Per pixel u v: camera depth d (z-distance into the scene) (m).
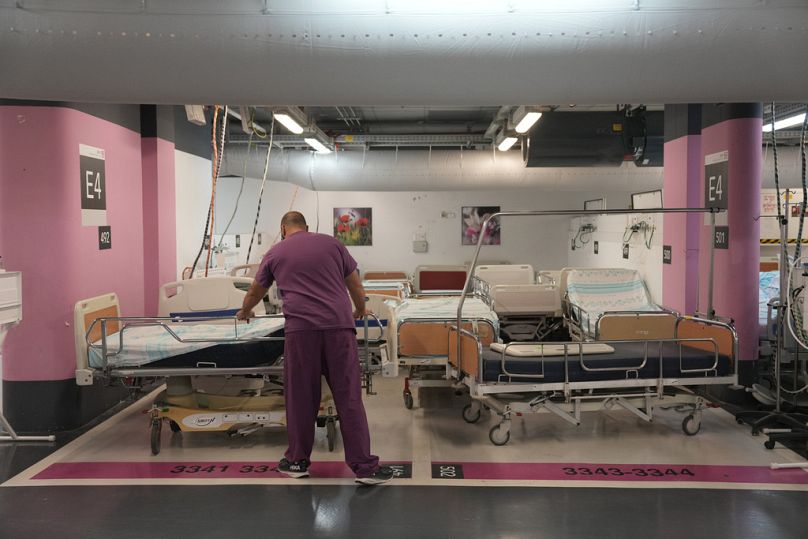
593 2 3.29
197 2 3.28
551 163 8.69
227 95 3.50
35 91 3.45
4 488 3.66
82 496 3.54
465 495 3.53
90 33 3.26
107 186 5.18
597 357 4.34
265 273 3.81
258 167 9.40
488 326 5.18
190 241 6.96
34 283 4.59
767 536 3.05
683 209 4.31
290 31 3.29
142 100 3.56
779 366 4.66
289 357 3.67
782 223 4.58
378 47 3.31
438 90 3.46
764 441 4.44
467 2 3.29
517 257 12.16
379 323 4.48
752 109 5.13
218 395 4.38
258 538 3.05
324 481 3.74
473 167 9.55
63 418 4.71
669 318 5.38
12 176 4.52
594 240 9.49
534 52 3.32
